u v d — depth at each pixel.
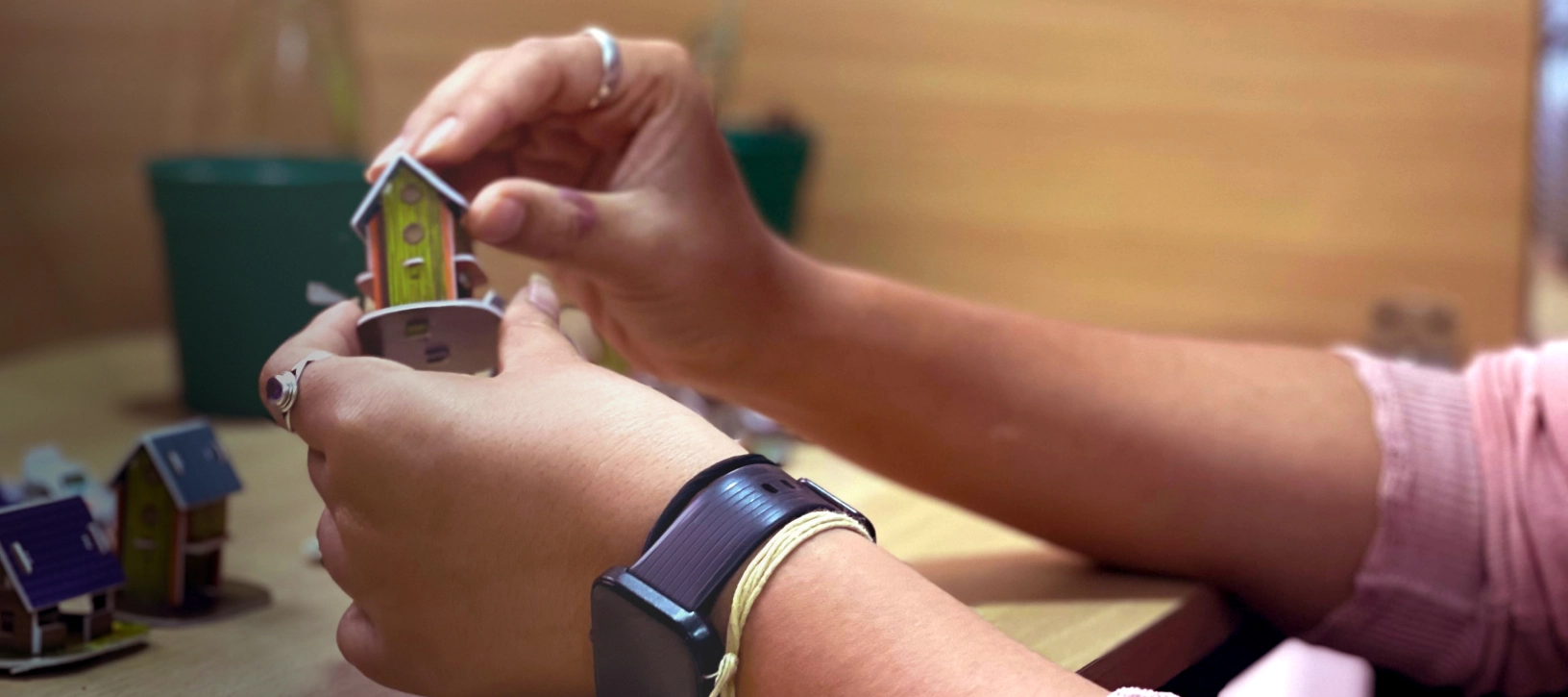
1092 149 1.19
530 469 0.42
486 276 0.52
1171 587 0.62
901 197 1.24
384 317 0.48
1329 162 1.14
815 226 1.26
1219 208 1.17
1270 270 1.17
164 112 1.26
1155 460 0.62
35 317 1.14
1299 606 0.64
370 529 0.43
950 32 1.20
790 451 0.84
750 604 0.40
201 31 1.28
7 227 1.12
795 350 0.63
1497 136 1.10
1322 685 0.59
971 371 0.64
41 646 0.50
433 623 0.44
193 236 0.85
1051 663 0.40
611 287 0.60
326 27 1.22
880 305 0.65
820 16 1.23
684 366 0.65
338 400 0.44
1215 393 0.65
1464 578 0.61
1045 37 1.18
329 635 0.54
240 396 0.88
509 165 0.61
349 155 1.12
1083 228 1.21
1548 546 0.60
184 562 0.57
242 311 0.85
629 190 0.60
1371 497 0.62
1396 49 1.11
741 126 1.16
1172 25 1.15
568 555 0.42
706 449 0.43
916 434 0.64
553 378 0.45
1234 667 0.66
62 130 1.17
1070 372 0.64
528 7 1.26
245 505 0.71
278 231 0.81
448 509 0.42
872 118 1.23
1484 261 1.12
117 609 0.57
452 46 1.26
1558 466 0.61
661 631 0.39
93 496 0.65
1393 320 1.14
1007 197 1.22
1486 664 0.62
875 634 0.39
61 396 0.98
